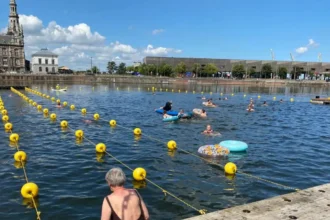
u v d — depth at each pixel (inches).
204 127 765.9
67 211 289.7
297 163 465.4
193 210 295.3
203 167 435.2
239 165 446.9
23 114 955.3
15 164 438.0
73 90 2427.4
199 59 5836.6
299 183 378.0
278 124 848.9
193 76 5324.8
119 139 618.2
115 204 147.7
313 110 1248.2
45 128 725.9
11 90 2204.7
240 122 866.1
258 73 5679.1
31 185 319.0
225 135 669.9
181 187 355.9
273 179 390.6
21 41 5487.2
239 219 205.2
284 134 699.4
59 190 341.7
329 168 444.1
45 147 542.9
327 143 613.0
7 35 5369.1
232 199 323.9
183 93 2278.5
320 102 1563.7
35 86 2920.8
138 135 660.1
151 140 611.2
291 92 2787.9
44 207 297.0
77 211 290.2
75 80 3976.4
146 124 804.0
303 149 557.6
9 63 5369.1
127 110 1125.1
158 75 5137.8
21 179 375.9
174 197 325.7
